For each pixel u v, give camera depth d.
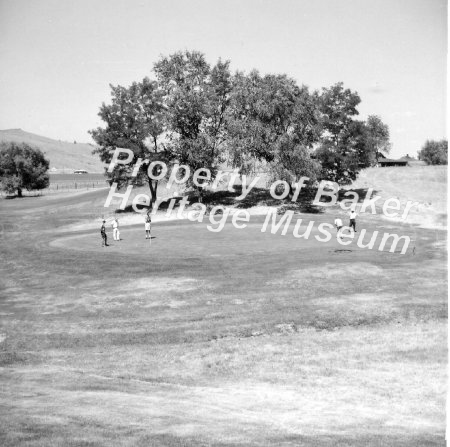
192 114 80.81
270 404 19.11
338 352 25.22
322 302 32.62
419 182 95.94
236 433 15.87
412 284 35.78
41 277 40.19
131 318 31.14
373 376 22.05
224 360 24.69
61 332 29.06
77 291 36.28
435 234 56.84
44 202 111.19
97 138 84.19
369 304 32.00
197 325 29.64
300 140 79.38
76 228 72.38
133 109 82.50
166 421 16.73
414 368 22.84
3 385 21.08
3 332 29.16
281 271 39.31
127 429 15.83
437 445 15.47
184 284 36.75
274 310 31.56
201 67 82.94
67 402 18.70
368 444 15.40
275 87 77.75
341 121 83.94
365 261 41.91
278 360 24.45
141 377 22.59
